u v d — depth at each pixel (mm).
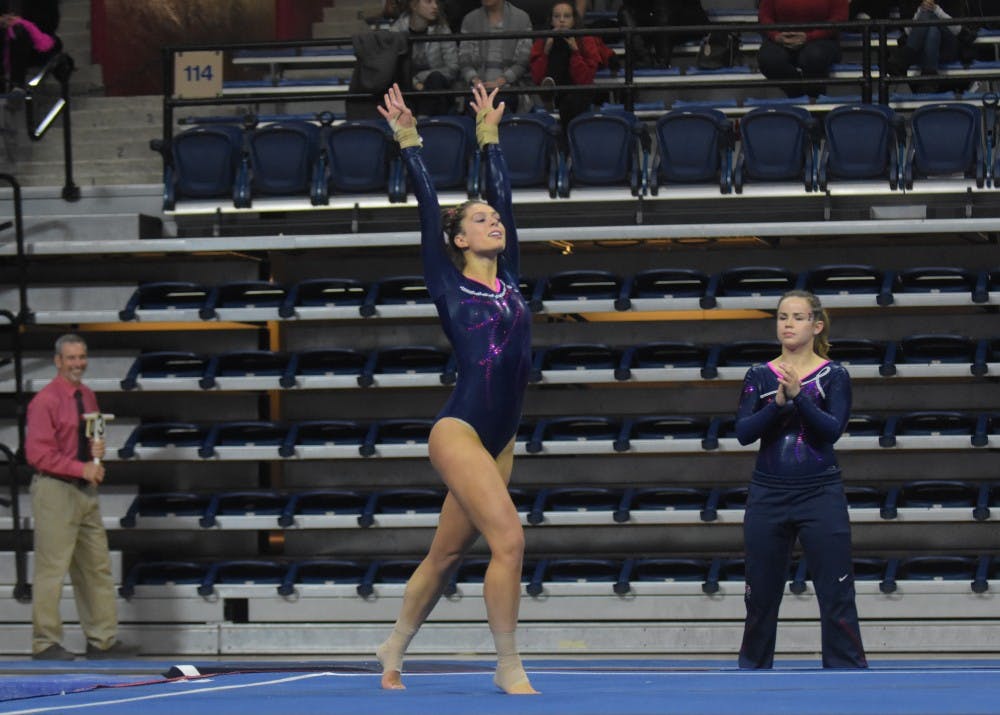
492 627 9594
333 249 24953
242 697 8742
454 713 6762
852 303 21766
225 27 36438
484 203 10672
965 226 21703
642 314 24438
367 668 15766
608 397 24266
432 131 23156
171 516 22500
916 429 21688
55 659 20672
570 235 22469
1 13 30438
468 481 9805
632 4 30047
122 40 36781
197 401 24859
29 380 23688
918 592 21094
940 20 23500
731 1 33844
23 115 29938
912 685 9242
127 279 25203
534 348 24250
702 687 9477
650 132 25109
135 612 22281
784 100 26312
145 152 29984
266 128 23500
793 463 14586
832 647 14641
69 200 25359
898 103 26297
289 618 22125
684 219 24047
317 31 35406
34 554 21422
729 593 21281
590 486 23766
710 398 24094
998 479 23141
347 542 23938
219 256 25094
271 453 22547
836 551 14508
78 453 21031
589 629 21359
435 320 24859
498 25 26562
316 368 22875
